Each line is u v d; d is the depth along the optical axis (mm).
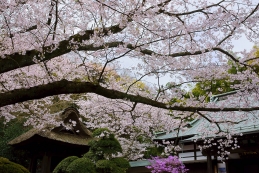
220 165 10734
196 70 5129
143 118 7418
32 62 4359
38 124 9078
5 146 12812
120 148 7566
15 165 6406
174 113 7668
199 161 11305
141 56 4793
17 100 3707
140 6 3930
